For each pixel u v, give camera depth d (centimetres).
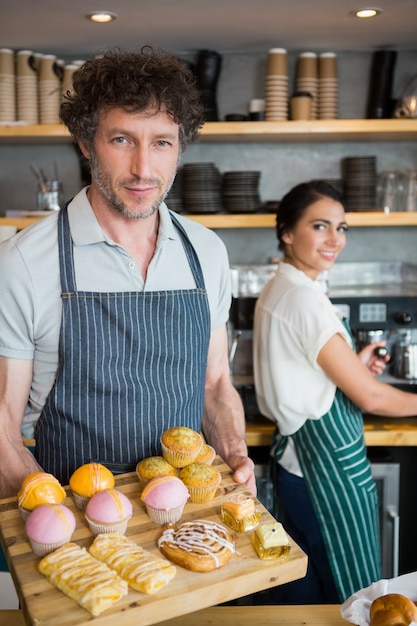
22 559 99
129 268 132
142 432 134
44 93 255
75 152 288
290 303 193
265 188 291
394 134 263
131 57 118
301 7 217
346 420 196
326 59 257
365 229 295
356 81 282
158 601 91
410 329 255
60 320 129
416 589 106
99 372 131
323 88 258
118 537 101
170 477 110
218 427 148
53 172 290
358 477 195
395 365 247
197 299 139
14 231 248
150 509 107
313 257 200
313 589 206
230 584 95
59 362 131
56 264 129
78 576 92
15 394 131
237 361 246
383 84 264
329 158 288
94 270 131
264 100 261
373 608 100
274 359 196
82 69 124
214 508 113
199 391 143
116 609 89
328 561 200
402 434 224
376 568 198
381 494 239
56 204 266
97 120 118
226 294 152
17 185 291
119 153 118
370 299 237
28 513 105
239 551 102
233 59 281
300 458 201
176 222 142
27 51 255
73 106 122
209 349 153
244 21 232
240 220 254
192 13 222
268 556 99
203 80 258
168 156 120
